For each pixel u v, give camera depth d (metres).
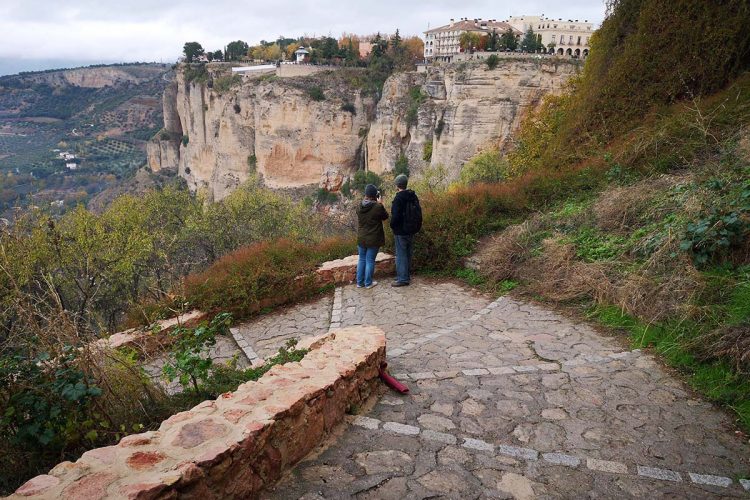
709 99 9.92
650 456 3.23
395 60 72.44
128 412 3.75
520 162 20.59
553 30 87.69
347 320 7.01
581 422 3.65
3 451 3.22
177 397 4.16
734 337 4.24
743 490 2.89
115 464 2.32
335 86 63.66
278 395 3.11
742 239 5.39
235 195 24.59
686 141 8.86
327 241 10.85
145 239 16.91
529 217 9.25
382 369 4.30
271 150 65.81
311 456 3.15
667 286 5.39
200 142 81.69
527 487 2.90
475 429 3.56
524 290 7.11
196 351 4.23
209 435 2.60
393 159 56.84
